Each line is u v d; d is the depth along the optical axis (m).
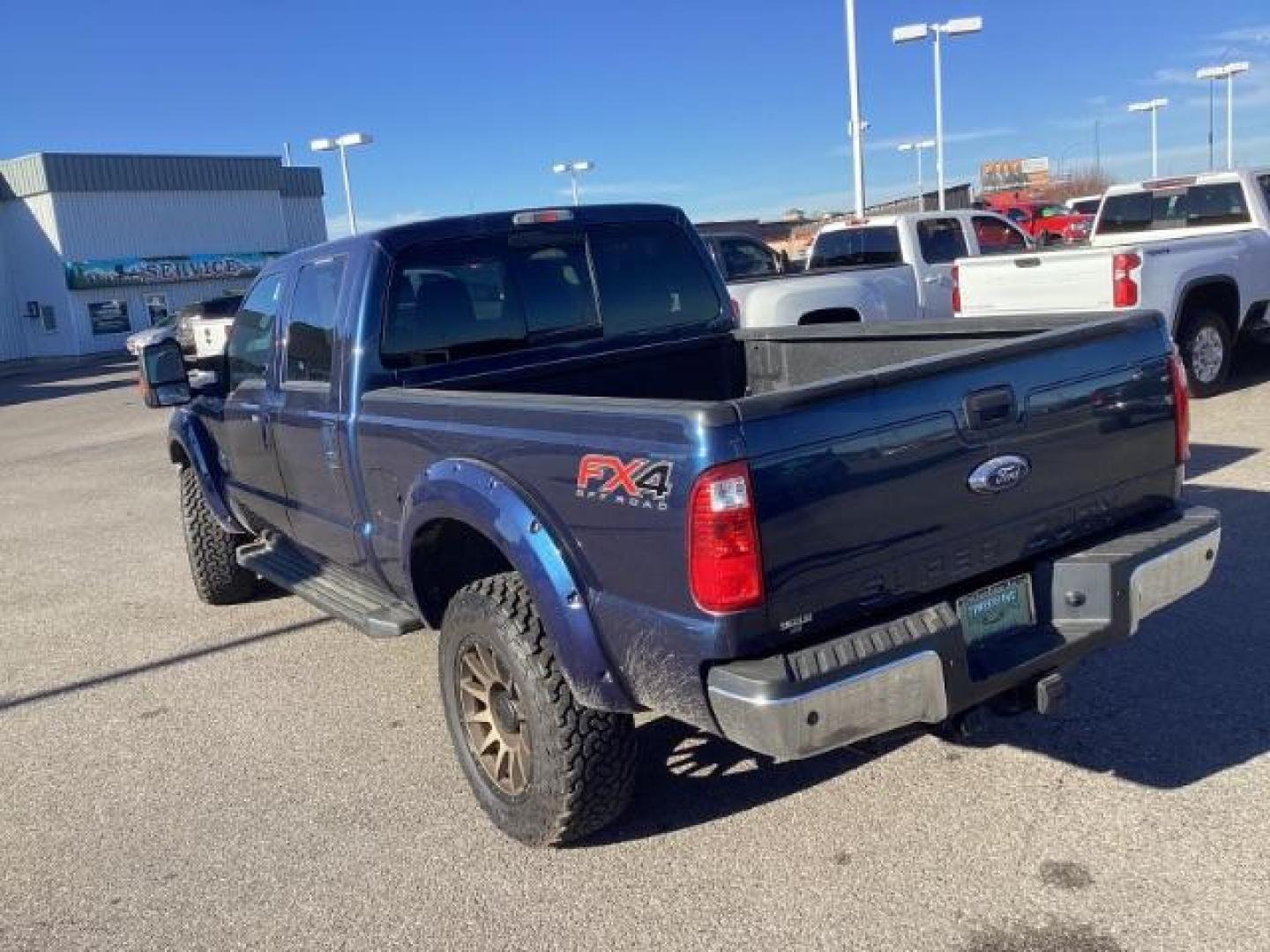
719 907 3.39
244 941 3.47
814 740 2.91
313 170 53.31
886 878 3.45
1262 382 10.71
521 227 4.86
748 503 2.86
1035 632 3.46
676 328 5.28
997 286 9.79
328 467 4.79
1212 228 10.98
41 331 45.41
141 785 4.61
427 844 3.93
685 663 3.02
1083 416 3.50
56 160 43.22
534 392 4.84
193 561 6.89
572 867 3.69
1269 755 3.90
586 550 3.29
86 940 3.55
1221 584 5.50
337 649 6.05
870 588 3.10
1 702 5.77
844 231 12.80
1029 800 3.79
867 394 3.04
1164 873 3.32
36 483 13.16
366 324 4.49
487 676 3.86
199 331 24.44
